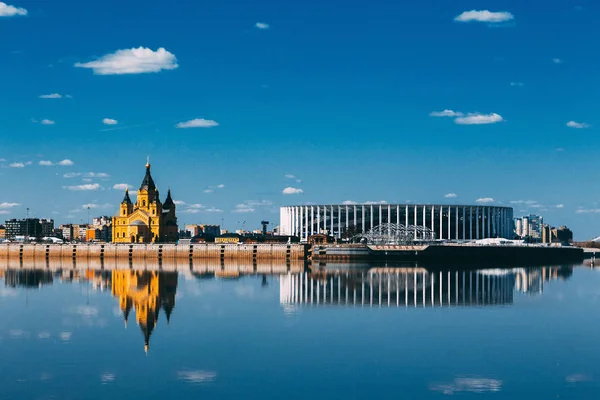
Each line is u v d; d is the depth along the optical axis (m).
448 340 136.25
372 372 112.62
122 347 129.88
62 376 110.56
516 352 125.88
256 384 106.19
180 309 176.62
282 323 154.75
